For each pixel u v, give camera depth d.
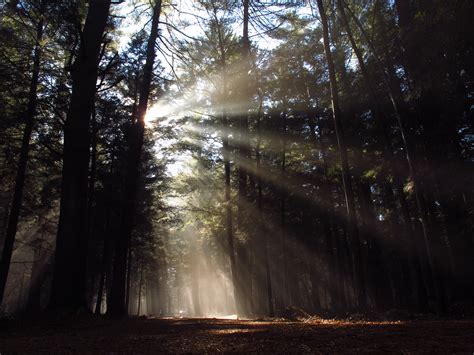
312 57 22.06
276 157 25.36
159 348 4.78
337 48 21.31
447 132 13.63
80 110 12.39
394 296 30.86
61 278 11.07
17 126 16.44
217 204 24.80
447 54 12.52
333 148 21.97
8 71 14.59
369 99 18.45
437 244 15.25
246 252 24.16
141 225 27.14
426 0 13.69
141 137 16.08
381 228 23.36
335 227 26.38
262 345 4.66
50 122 17.20
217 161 26.33
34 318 9.91
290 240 27.55
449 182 13.93
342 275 25.31
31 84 15.47
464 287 14.66
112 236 27.72
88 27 13.12
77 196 11.73
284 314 16.80
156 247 35.75
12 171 18.88
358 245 11.98
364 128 20.09
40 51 14.70
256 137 23.94
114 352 4.55
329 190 24.00
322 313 16.23
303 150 24.11
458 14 11.30
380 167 17.73
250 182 24.50
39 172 20.19
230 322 11.05
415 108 14.73
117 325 9.34
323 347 4.31
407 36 14.00
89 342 5.66
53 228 24.48
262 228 21.17
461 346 4.07
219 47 24.50
